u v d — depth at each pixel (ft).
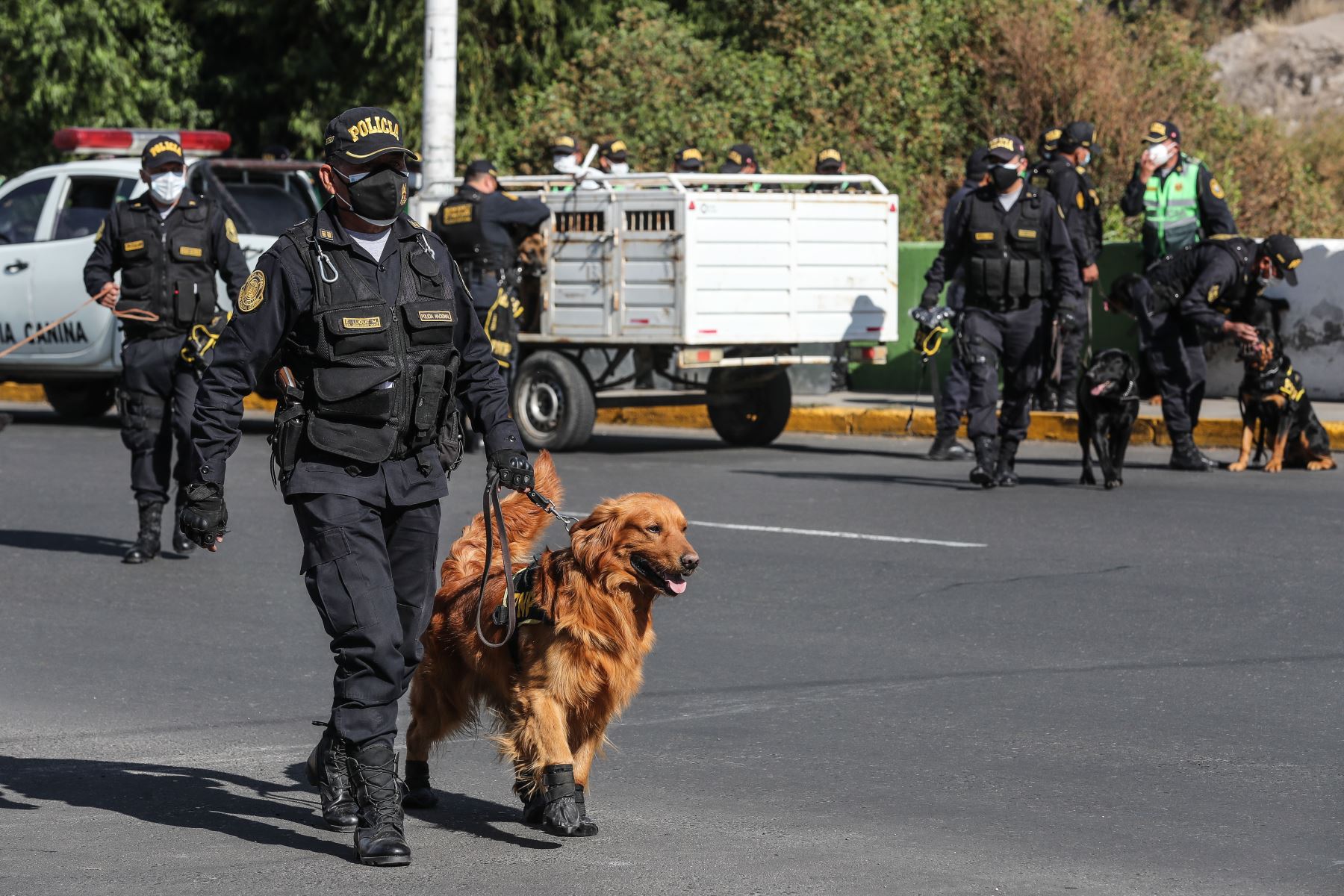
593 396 65.72
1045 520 48.24
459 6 106.01
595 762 26.25
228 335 21.26
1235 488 54.44
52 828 22.94
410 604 22.04
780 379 67.87
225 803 24.22
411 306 21.47
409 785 24.14
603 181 65.36
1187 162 70.85
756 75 98.99
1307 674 31.19
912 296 81.56
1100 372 53.06
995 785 24.84
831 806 23.94
